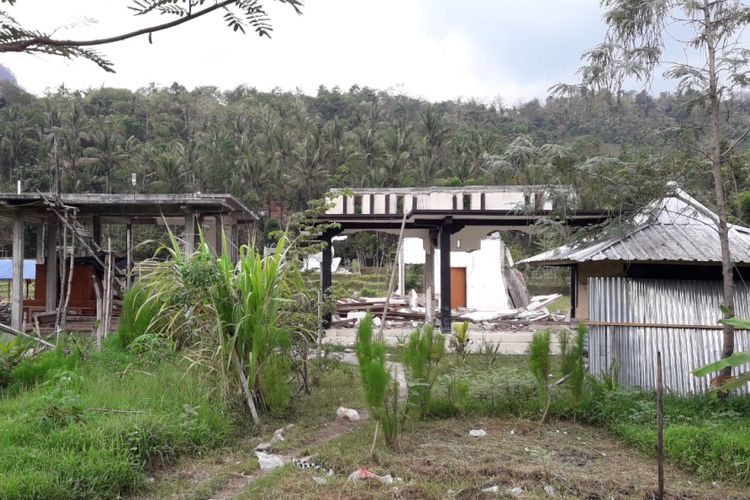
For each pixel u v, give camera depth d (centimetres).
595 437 635
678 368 782
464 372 816
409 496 443
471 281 2270
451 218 1286
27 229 3984
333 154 5138
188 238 1375
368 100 7938
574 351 694
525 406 711
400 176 4859
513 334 1323
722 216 733
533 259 1080
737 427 604
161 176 4831
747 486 489
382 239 4400
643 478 505
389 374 553
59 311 934
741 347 773
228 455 560
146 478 480
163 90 7462
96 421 540
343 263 4591
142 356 790
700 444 541
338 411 710
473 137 5494
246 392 661
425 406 670
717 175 738
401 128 5594
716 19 725
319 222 1327
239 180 4812
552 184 903
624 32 754
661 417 445
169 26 160
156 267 735
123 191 4847
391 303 2031
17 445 484
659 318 800
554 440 617
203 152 5225
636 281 811
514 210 1145
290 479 483
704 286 800
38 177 4416
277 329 711
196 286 672
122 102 6594
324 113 7531
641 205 859
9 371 743
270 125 5878
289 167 5269
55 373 707
